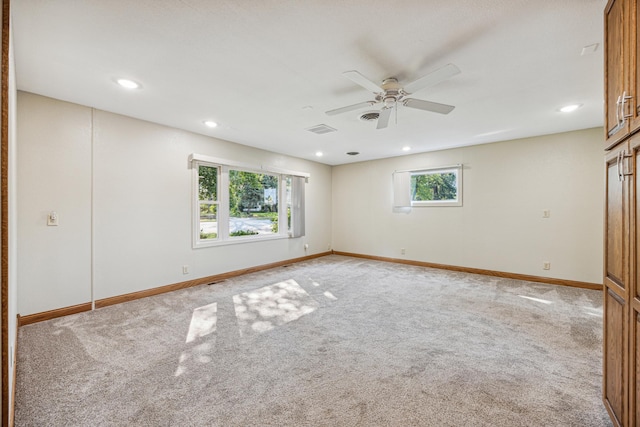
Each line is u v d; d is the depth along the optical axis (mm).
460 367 2021
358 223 6543
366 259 6336
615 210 1379
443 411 1582
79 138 3090
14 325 1973
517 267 4527
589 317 2932
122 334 2555
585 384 1816
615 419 1382
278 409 1605
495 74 2357
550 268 4254
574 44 1939
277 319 2918
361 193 6488
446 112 2559
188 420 1521
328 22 1730
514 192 4539
